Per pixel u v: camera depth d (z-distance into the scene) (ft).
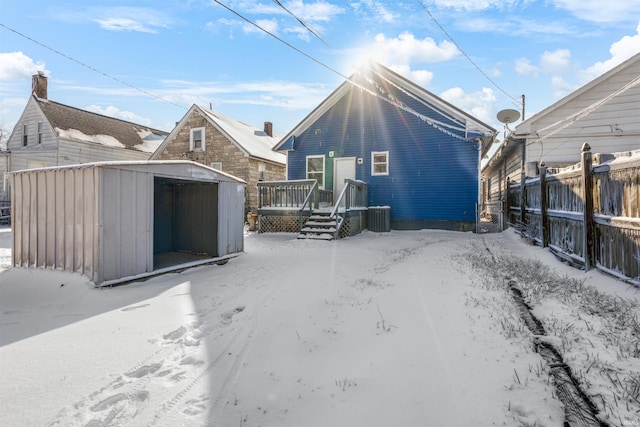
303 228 39.06
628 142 37.70
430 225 47.85
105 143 72.74
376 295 15.72
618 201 15.34
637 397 7.38
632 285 13.94
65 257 18.48
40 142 68.13
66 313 14.15
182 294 16.61
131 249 18.88
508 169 54.95
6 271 19.99
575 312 12.44
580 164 19.25
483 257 24.17
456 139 46.85
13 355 10.27
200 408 7.68
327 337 11.28
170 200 30.71
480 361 9.20
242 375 9.05
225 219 25.96
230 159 63.16
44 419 7.41
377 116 51.01
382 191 50.31
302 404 7.75
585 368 8.66
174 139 68.03
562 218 22.11
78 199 18.04
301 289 17.17
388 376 8.73
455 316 12.50
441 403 7.55
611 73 37.52
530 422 6.82
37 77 70.44
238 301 15.44
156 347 10.87
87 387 8.60
